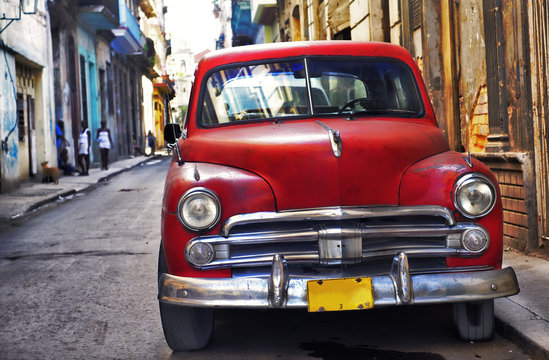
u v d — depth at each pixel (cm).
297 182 382
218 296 373
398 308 520
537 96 618
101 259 765
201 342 430
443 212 381
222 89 500
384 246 381
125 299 580
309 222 380
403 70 514
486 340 432
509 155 650
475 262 387
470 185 382
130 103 4109
